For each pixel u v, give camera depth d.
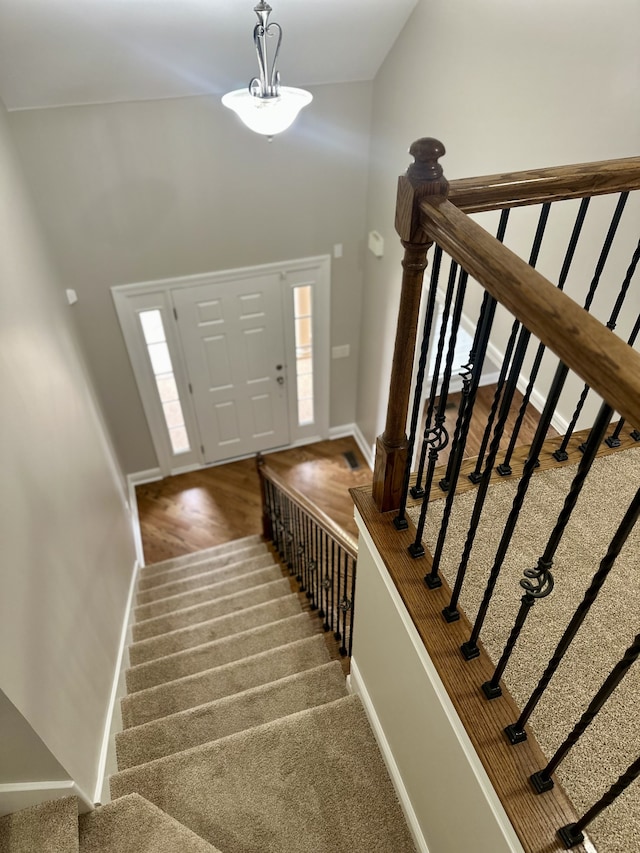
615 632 1.38
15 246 2.65
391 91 3.77
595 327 0.76
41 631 1.84
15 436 1.97
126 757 2.31
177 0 2.92
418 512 1.68
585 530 1.62
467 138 3.06
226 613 3.45
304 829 1.90
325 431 5.91
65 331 3.49
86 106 3.52
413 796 1.80
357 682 2.25
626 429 1.94
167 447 5.34
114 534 3.65
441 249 1.17
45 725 1.70
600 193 1.25
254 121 2.74
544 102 2.47
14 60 3.05
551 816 1.11
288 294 4.84
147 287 4.37
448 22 2.99
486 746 1.20
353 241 4.73
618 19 2.03
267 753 2.08
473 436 4.46
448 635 1.38
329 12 3.24
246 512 5.18
